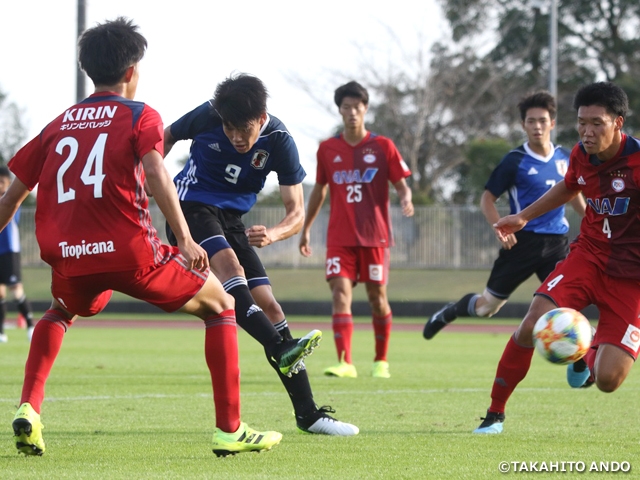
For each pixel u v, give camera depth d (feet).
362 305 301.02
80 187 50.83
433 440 63.57
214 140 71.15
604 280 63.31
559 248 104.27
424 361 139.03
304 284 361.51
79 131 51.96
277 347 62.90
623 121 61.26
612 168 62.69
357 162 115.44
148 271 51.80
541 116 101.91
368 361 139.13
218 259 67.00
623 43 477.36
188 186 72.49
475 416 77.41
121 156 50.65
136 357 140.67
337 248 115.24
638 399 90.38
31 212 355.77
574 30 489.67
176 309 54.13
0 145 635.25
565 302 63.62
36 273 371.15
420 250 347.15
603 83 61.21
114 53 52.75
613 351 61.11
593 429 69.87
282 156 71.26
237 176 71.77
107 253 50.67
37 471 50.83
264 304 71.00
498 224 69.56
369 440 63.41
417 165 463.01
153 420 73.10
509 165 102.99
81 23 236.63
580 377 89.30
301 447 60.13
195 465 53.31
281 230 69.87
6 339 180.65
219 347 55.36
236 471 51.52
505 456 57.21
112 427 69.05
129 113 51.47
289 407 82.58
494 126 469.16
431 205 383.45
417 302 299.38
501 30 474.49
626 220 62.64
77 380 104.53
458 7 456.45
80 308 54.34
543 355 56.13
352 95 114.83
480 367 128.16
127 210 50.98
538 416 77.41
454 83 459.73
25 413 52.16
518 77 473.67
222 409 55.31
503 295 106.32
